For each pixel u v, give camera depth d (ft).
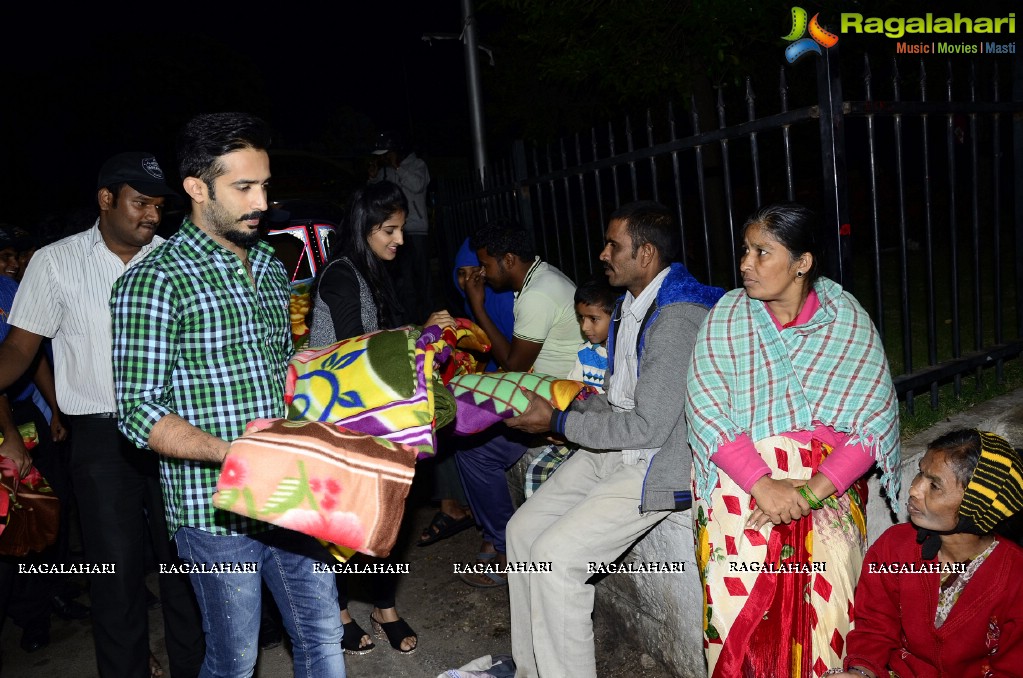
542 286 12.11
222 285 7.57
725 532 7.88
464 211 20.90
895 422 7.77
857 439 7.61
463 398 10.05
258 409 7.77
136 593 10.16
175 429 7.04
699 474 8.16
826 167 9.21
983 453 6.91
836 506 7.81
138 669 10.27
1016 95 12.23
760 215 7.75
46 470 13.17
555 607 9.38
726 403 8.04
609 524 9.42
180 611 10.72
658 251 9.36
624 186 29.55
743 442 7.82
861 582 7.75
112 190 9.53
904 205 10.52
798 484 7.68
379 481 6.95
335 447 6.86
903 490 9.81
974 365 11.59
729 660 7.82
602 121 32.07
